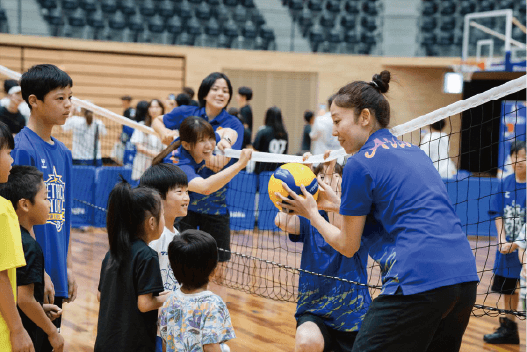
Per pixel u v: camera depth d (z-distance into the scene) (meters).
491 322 4.68
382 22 15.46
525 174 4.15
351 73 14.50
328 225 2.21
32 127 2.66
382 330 1.92
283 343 3.89
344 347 2.60
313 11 15.39
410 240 1.92
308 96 14.47
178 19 14.80
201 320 2.13
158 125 4.19
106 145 8.95
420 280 1.87
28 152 2.55
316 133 8.13
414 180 1.99
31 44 12.82
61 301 2.75
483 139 13.40
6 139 2.08
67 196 2.81
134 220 2.33
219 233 4.06
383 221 2.02
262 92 14.34
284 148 8.02
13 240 2.02
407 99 14.42
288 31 15.26
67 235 2.82
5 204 2.05
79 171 7.71
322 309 2.63
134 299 2.28
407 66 14.46
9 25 13.27
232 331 2.15
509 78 13.20
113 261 2.34
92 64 13.28
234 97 14.23
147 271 2.28
